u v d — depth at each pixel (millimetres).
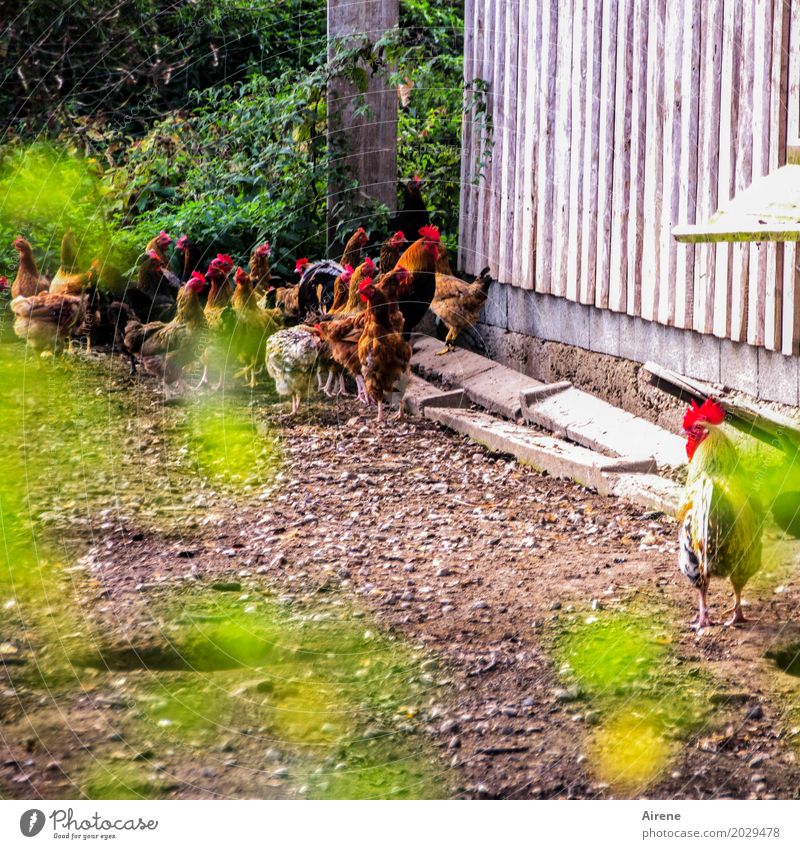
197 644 4117
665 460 6102
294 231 10047
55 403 7980
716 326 6129
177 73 12977
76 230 10781
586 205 7344
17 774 3309
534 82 7965
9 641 4125
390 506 5883
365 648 4102
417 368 8766
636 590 4566
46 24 12070
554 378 7977
